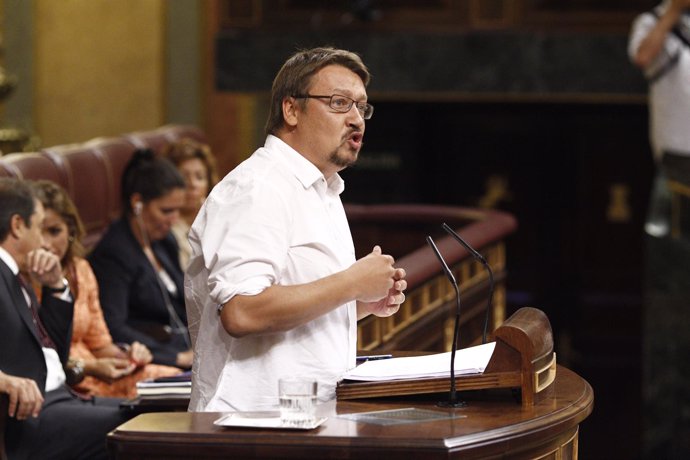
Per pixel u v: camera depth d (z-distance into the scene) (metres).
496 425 8.94
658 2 30.50
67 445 14.13
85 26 34.47
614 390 30.84
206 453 8.65
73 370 15.63
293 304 9.48
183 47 34.22
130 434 8.77
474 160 35.09
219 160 34.19
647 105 34.19
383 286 9.82
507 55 30.81
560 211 34.88
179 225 19.73
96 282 17.36
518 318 9.98
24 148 33.66
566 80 30.78
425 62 30.89
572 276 34.91
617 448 26.55
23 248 14.17
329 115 10.16
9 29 34.50
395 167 35.06
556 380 10.63
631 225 34.62
